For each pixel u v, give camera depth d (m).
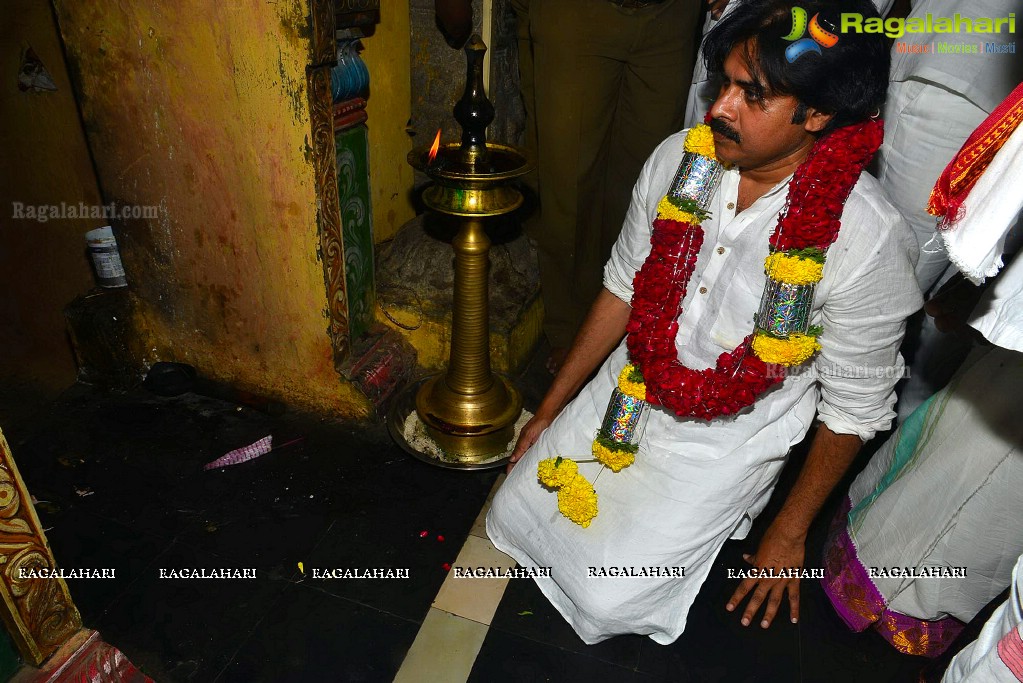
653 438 1.59
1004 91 1.54
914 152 1.68
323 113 1.86
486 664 1.59
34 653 1.25
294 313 2.15
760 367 1.38
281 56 1.76
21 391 2.96
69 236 2.79
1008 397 1.38
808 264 1.27
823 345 1.42
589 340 1.76
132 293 2.34
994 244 0.88
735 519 1.61
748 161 1.27
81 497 1.97
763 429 1.53
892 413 1.46
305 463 2.12
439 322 2.36
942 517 1.50
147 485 2.02
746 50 1.15
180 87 1.90
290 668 1.56
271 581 1.76
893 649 1.68
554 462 1.61
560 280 2.44
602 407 1.68
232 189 2.01
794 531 1.60
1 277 2.95
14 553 1.15
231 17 1.75
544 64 2.11
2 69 2.51
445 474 2.10
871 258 1.28
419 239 2.48
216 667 1.56
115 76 1.95
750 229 1.36
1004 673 0.92
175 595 1.71
